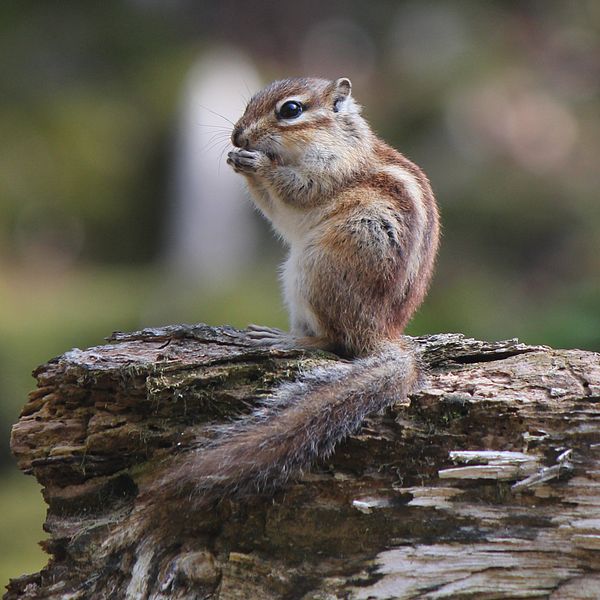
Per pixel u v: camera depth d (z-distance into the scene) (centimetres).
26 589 945
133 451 928
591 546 853
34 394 957
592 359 940
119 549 912
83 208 3125
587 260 2662
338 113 1165
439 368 959
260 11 3903
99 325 2423
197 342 977
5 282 2767
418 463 881
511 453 864
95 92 3391
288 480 882
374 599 863
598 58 3388
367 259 1037
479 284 2545
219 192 3200
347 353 1048
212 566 888
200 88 3400
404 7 3903
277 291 2605
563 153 3022
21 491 1972
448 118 3177
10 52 3444
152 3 3806
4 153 3100
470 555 864
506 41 3559
